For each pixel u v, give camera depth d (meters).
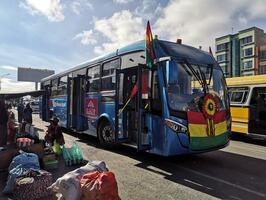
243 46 67.88
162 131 7.02
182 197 5.28
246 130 12.52
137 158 8.47
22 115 18.27
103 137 9.95
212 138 7.35
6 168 6.64
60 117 14.49
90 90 10.97
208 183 6.16
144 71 7.49
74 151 7.79
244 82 12.84
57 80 15.38
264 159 8.68
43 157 7.09
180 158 8.60
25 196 5.00
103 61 10.09
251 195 5.45
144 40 8.14
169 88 7.02
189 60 7.67
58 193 4.88
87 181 4.49
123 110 8.52
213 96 7.71
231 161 8.34
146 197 5.25
